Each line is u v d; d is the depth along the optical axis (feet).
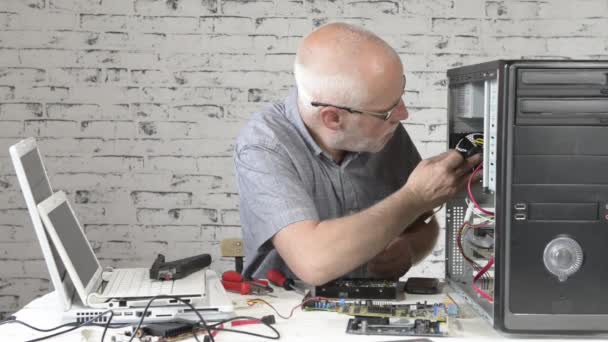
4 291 11.10
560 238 4.30
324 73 5.05
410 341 4.25
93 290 4.81
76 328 4.54
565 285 4.33
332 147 5.58
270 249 5.59
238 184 5.72
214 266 11.09
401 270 5.95
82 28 10.84
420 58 10.96
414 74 10.96
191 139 10.98
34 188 4.74
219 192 11.03
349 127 5.20
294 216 5.11
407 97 11.00
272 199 5.24
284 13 10.85
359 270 6.25
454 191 4.99
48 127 10.93
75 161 10.97
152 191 11.02
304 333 4.43
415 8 10.89
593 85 4.24
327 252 4.87
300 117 5.67
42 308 5.06
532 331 4.34
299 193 5.27
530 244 4.31
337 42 5.06
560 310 4.33
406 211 4.94
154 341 4.28
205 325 4.32
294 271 5.05
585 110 4.25
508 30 10.94
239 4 10.84
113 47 10.87
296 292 5.41
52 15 10.83
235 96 10.93
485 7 10.91
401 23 10.90
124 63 10.89
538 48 10.98
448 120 5.76
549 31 10.96
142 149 10.98
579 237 4.31
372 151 5.49
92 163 10.98
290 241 5.06
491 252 4.79
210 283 5.24
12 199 11.02
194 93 10.93
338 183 5.99
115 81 10.90
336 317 4.75
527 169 4.28
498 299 4.34
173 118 10.95
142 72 10.91
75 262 4.75
